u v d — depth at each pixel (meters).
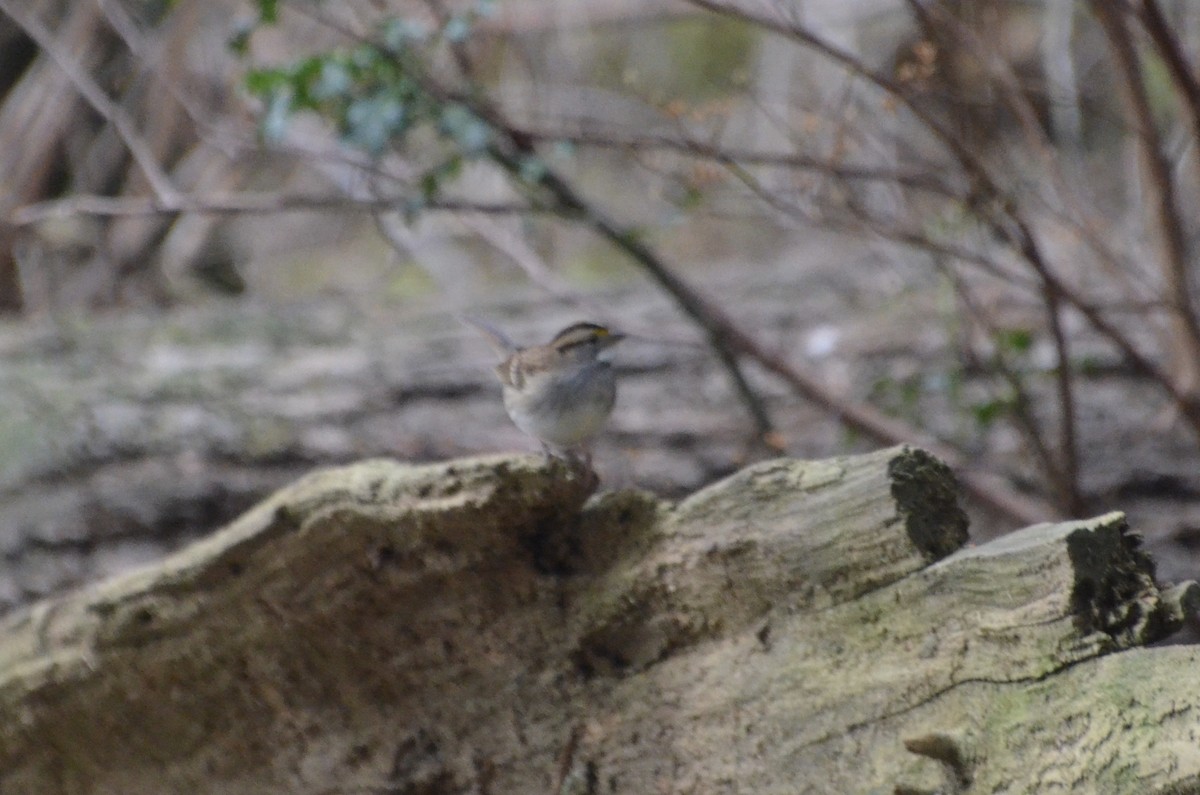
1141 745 4.49
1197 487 10.33
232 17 15.63
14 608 10.76
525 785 5.86
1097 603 4.81
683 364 12.22
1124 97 9.15
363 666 6.14
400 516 5.77
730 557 5.46
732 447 11.16
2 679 6.63
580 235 19.53
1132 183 11.79
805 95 14.04
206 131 11.59
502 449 11.17
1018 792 4.68
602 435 11.39
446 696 6.04
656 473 10.98
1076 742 4.61
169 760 6.56
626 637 5.75
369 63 9.29
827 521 5.29
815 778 5.20
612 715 5.73
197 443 11.72
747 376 11.93
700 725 5.51
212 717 6.43
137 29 15.66
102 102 12.59
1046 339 11.34
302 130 14.88
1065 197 9.67
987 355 11.09
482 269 19.39
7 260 15.98
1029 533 5.05
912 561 5.14
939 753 4.84
